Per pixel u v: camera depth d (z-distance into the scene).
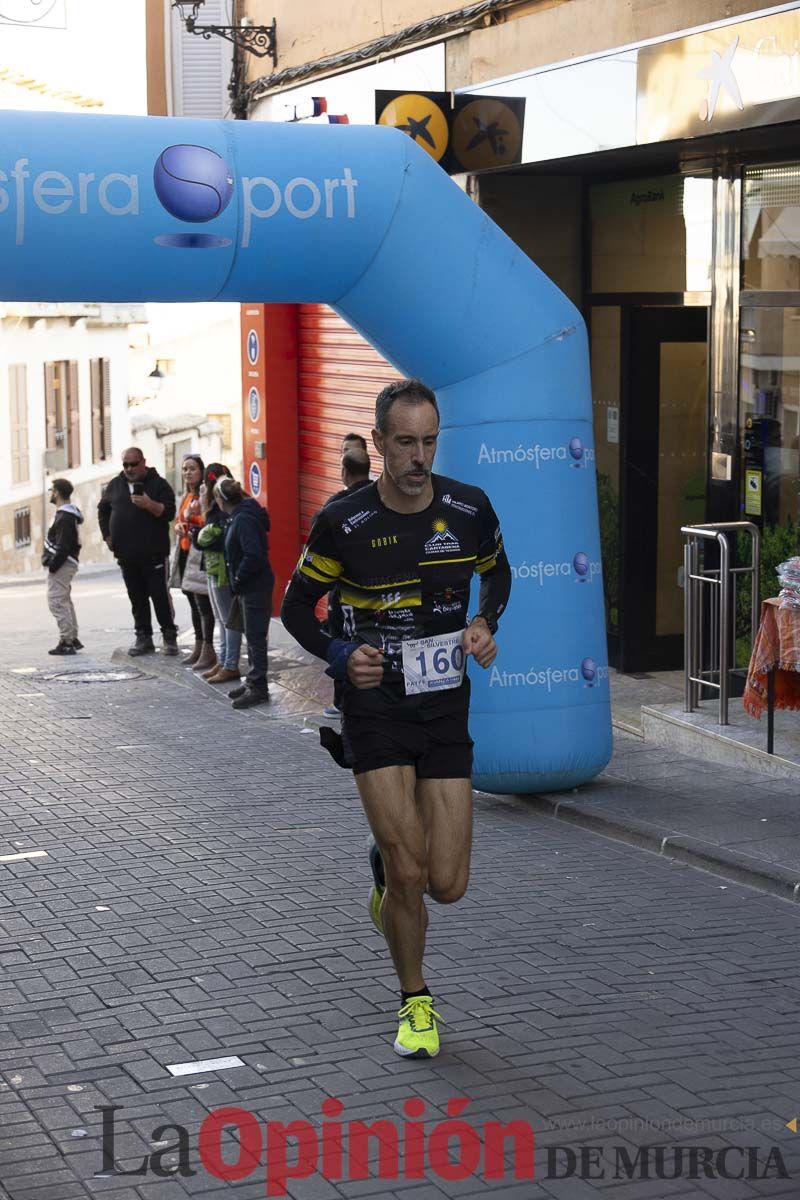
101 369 42.38
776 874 8.96
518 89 14.54
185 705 15.90
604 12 13.47
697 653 12.71
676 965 7.63
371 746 6.29
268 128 10.10
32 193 9.46
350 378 19.27
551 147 14.13
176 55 22.45
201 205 9.70
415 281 10.40
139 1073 6.31
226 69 22.42
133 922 8.37
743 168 13.59
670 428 15.67
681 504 15.78
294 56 19.98
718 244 13.95
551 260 15.93
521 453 10.75
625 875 9.32
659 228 14.83
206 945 7.95
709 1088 6.14
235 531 15.51
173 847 10.00
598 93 13.43
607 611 16.09
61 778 12.27
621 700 14.45
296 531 21.03
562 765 10.90
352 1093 6.09
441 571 6.31
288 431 20.86
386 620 6.30
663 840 9.81
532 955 7.78
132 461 18.70
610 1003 7.09
